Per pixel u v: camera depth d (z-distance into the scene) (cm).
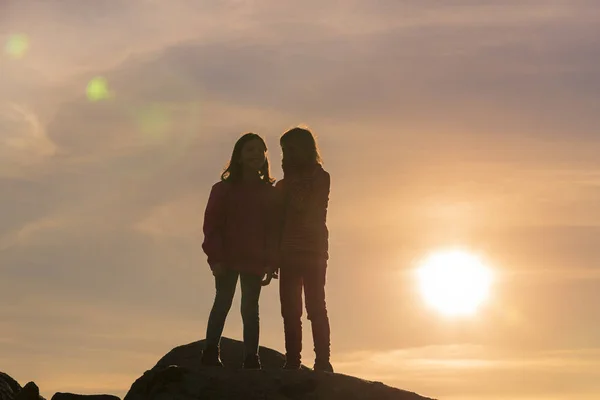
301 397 696
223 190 861
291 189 870
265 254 852
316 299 859
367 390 713
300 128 899
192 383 705
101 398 819
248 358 820
